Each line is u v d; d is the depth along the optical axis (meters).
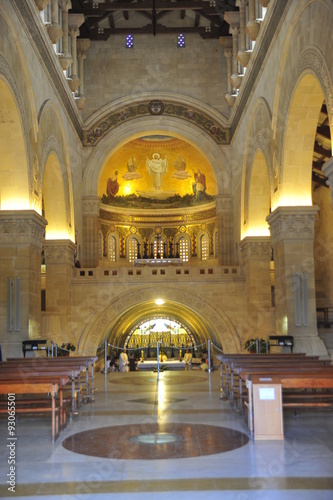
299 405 12.40
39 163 22.23
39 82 22.05
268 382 10.93
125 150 40.62
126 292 29.09
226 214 33.69
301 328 20.73
